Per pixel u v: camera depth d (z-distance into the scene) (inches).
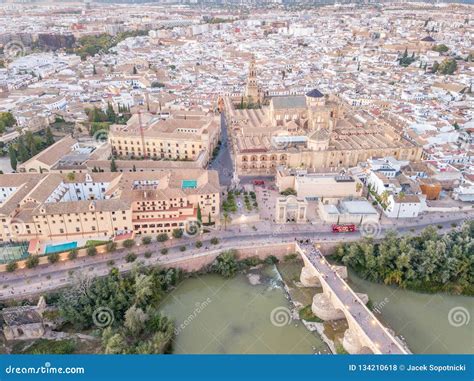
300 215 7805.1
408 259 6624.0
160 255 6825.8
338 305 5876.0
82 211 6855.3
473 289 6574.8
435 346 5585.6
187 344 5575.8
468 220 7682.1
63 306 5748.0
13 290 6018.7
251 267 7111.2
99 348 5452.8
